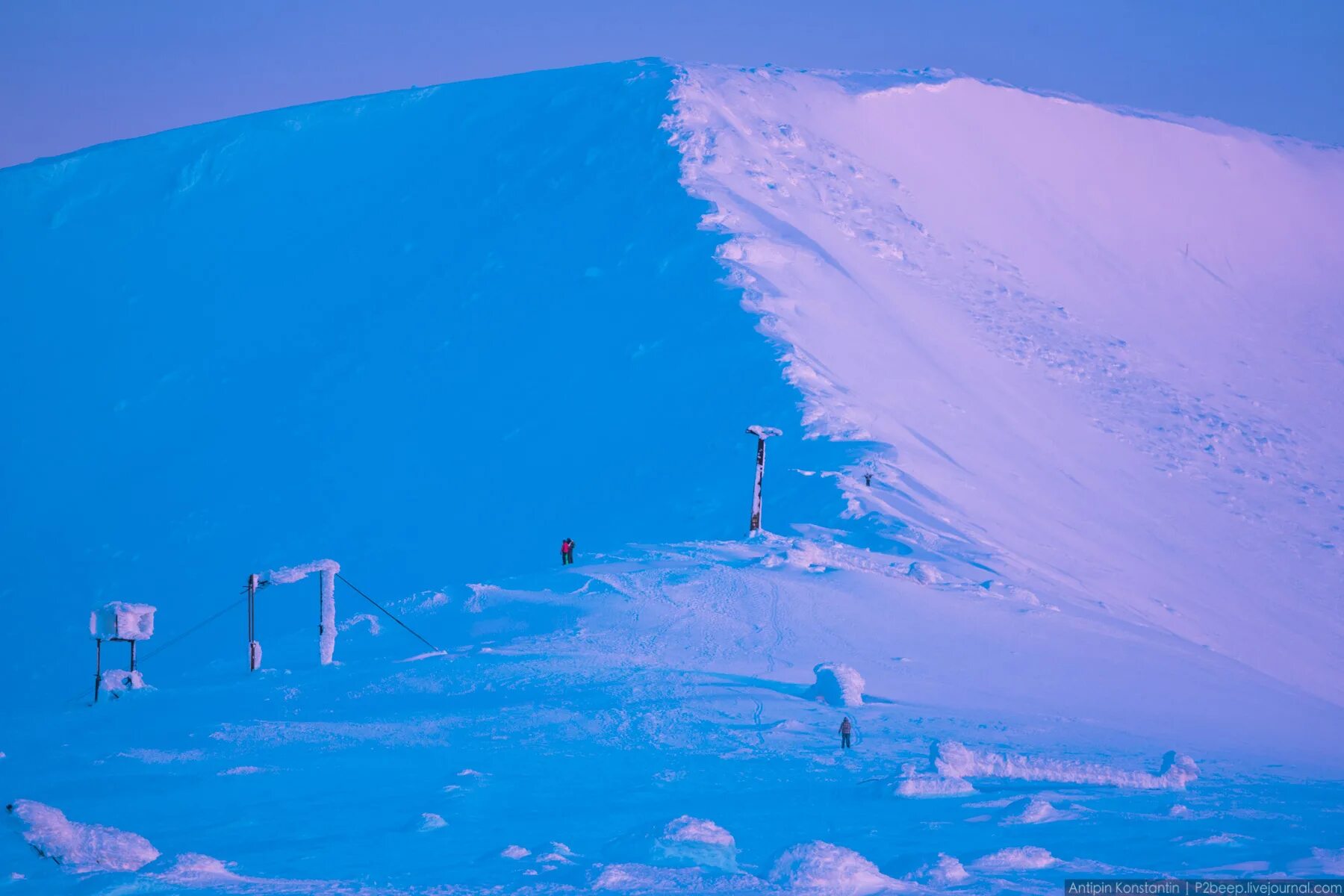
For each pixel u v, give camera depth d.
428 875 20.31
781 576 58.75
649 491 89.44
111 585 100.81
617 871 19.30
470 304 129.50
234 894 18.84
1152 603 80.50
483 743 35.91
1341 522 113.75
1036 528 88.25
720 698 41.19
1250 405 142.50
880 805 26.88
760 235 126.19
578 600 56.00
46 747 40.44
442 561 90.19
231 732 39.12
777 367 100.06
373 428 114.12
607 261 127.88
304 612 89.56
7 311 151.75
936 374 116.38
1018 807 24.95
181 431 124.94
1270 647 81.06
